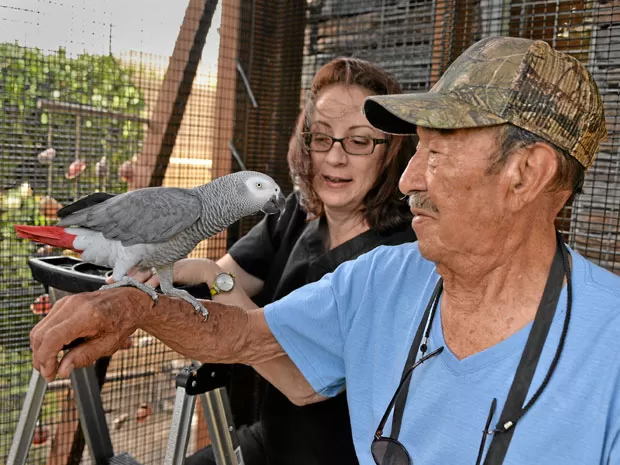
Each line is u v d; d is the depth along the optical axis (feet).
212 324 3.05
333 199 4.34
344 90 4.30
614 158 4.61
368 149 4.22
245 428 5.02
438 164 2.24
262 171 6.54
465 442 2.40
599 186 4.70
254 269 5.17
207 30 5.92
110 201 3.26
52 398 5.58
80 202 3.34
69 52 5.23
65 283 3.63
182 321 2.92
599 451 2.18
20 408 5.33
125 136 5.64
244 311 3.26
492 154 2.17
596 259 4.75
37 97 5.13
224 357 3.16
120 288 2.70
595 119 2.22
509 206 2.23
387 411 2.61
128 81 5.57
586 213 4.79
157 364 6.08
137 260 3.20
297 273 4.63
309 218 4.89
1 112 4.98
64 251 5.50
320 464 4.09
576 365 2.26
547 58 2.16
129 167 5.70
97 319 2.41
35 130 5.17
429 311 2.71
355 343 3.01
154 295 2.78
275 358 3.44
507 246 2.32
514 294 2.41
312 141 4.42
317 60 6.48
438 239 2.34
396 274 2.99
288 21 6.43
